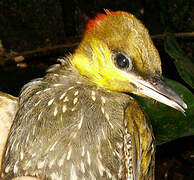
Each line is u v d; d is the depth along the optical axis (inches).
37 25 17.7
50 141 6.3
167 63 13.3
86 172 6.2
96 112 6.4
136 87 6.8
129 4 19.2
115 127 6.4
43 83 6.8
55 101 6.4
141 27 6.8
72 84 6.7
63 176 6.2
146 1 18.2
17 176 6.5
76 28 17.9
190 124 8.9
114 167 6.4
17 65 16.2
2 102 8.2
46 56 16.4
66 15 17.0
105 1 18.8
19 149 6.5
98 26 6.8
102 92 6.7
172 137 8.9
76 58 6.9
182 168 11.8
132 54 6.7
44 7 17.6
